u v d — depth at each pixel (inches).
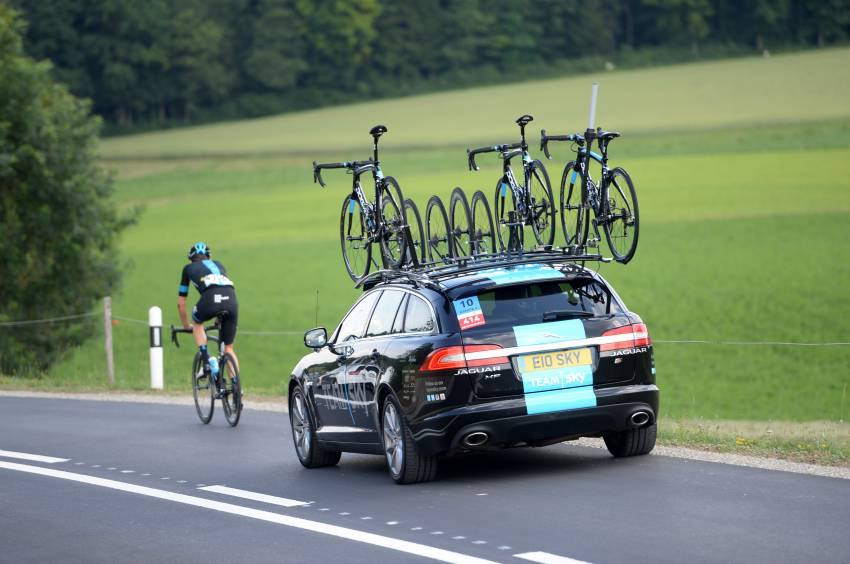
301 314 6294.3
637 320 1403.8
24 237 4515.3
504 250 1756.9
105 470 1656.0
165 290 7436.0
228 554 1082.1
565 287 1411.2
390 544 1077.8
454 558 1002.7
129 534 1201.4
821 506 1140.5
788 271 6461.6
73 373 5014.8
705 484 1283.2
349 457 1798.7
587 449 1615.4
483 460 1589.6
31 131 4468.5
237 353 5590.6
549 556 989.2
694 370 4815.5
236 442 1927.9
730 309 5743.1
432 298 1414.9
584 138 1583.4
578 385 1370.6
